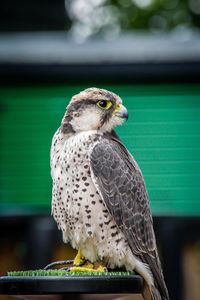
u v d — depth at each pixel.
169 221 9.32
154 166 9.47
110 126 5.16
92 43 10.32
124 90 9.60
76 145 4.77
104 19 21.44
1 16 11.73
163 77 9.51
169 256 9.18
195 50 9.34
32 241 9.24
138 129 9.55
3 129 9.75
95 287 3.89
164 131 9.53
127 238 4.81
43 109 9.72
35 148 9.72
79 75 9.53
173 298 8.98
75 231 4.75
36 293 3.85
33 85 9.70
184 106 9.55
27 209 9.59
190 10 21.42
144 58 9.27
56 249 9.83
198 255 10.16
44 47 9.80
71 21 20.08
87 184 4.70
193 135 9.51
